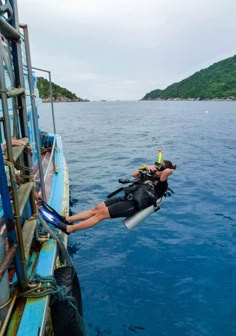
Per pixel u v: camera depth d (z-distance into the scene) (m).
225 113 59.78
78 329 3.56
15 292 3.28
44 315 3.09
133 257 6.40
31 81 4.59
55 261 4.21
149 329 4.57
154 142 22.47
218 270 5.92
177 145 20.77
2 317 2.94
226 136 25.08
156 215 8.42
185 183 11.30
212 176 12.30
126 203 5.06
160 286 5.48
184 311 4.90
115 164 15.05
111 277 5.74
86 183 11.64
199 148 19.27
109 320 4.72
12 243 3.04
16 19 3.77
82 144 22.03
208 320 4.72
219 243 6.91
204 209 8.82
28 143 4.01
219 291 5.34
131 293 5.31
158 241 7.03
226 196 9.86
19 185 3.91
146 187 5.18
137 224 5.08
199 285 5.50
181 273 5.84
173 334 4.48
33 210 4.18
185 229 7.60
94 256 6.46
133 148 19.92
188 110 77.12
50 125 37.75
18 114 4.21
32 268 3.90
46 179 7.95
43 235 4.70
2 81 2.78
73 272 4.14
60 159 10.16
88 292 5.32
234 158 15.88
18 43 3.86
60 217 5.18
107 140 24.03
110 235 7.36
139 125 37.28
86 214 5.29
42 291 3.38
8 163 2.88
